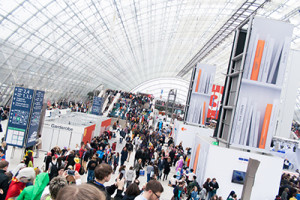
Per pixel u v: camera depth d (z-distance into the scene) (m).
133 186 4.95
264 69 16.17
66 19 35.75
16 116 17.53
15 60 33.84
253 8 42.62
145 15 46.47
